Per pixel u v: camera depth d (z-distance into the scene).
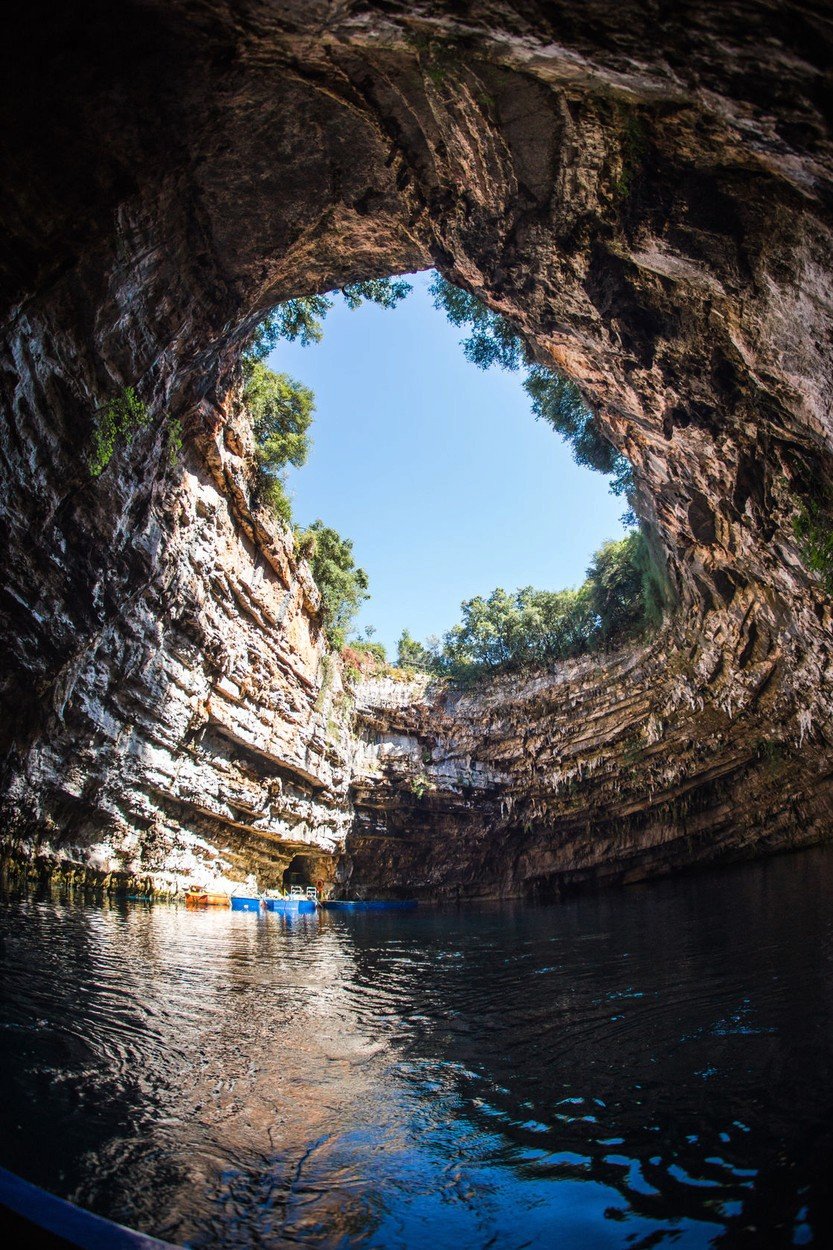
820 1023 5.42
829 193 5.82
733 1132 3.76
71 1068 4.88
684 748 29.64
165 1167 3.62
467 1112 4.45
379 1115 4.44
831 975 7.07
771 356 9.18
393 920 22.58
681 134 7.33
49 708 15.16
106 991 7.21
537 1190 3.39
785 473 11.45
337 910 27.25
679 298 10.13
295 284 14.27
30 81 8.15
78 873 17.45
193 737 21.22
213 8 7.36
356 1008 7.68
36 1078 4.60
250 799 24.25
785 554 14.14
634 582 29.03
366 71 8.61
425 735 34.84
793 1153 3.44
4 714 14.17
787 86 4.93
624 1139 3.85
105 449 12.45
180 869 21.56
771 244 7.82
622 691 29.44
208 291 12.83
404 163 10.41
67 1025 5.84
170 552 16.95
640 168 8.24
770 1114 3.92
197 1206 3.26
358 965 11.12
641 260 9.56
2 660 13.44
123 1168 3.57
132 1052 5.39
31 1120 3.97
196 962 9.84
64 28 7.71
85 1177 3.44
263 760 24.97
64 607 13.97
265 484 21.75
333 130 10.24
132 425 13.19
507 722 33.78
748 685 23.81
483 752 34.78
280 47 8.01
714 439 12.62
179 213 11.05
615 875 34.81
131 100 8.84
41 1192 2.89
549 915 20.98
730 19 4.66
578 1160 3.67
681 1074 4.75
